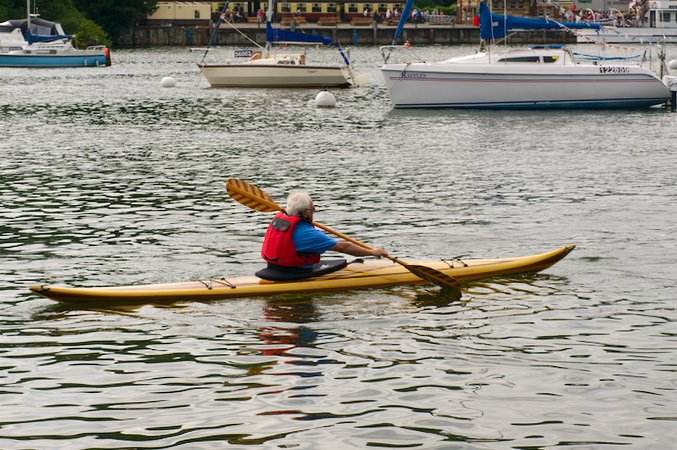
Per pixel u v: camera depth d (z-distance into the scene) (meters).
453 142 92.44
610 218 53.47
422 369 30.25
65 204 58.69
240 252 45.91
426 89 126.50
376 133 100.50
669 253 44.94
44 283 40.41
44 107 131.25
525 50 126.25
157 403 27.72
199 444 25.03
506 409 27.19
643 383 29.08
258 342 32.78
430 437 25.45
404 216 54.62
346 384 29.03
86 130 103.06
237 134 99.88
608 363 30.75
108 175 70.62
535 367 30.42
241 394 28.31
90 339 33.16
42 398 28.11
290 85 166.25
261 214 55.53
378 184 66.38
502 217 54.09
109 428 26.06
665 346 32.28
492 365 30.61
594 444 25.03
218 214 55.50
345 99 145.75
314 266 38.88
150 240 48.56
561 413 26.92
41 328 34.34
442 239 48.38
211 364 30.75
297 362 30.89
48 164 76.50
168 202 59.44
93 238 49.00
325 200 60.12
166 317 35.50
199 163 77.56
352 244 38.06
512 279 40.59
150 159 79.94
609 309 36.38
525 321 35.03
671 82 130.38
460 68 125.38
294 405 27.52
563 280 40.41
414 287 39.34
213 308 36.50
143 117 118.31
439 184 66.12
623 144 90.38
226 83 167.38
